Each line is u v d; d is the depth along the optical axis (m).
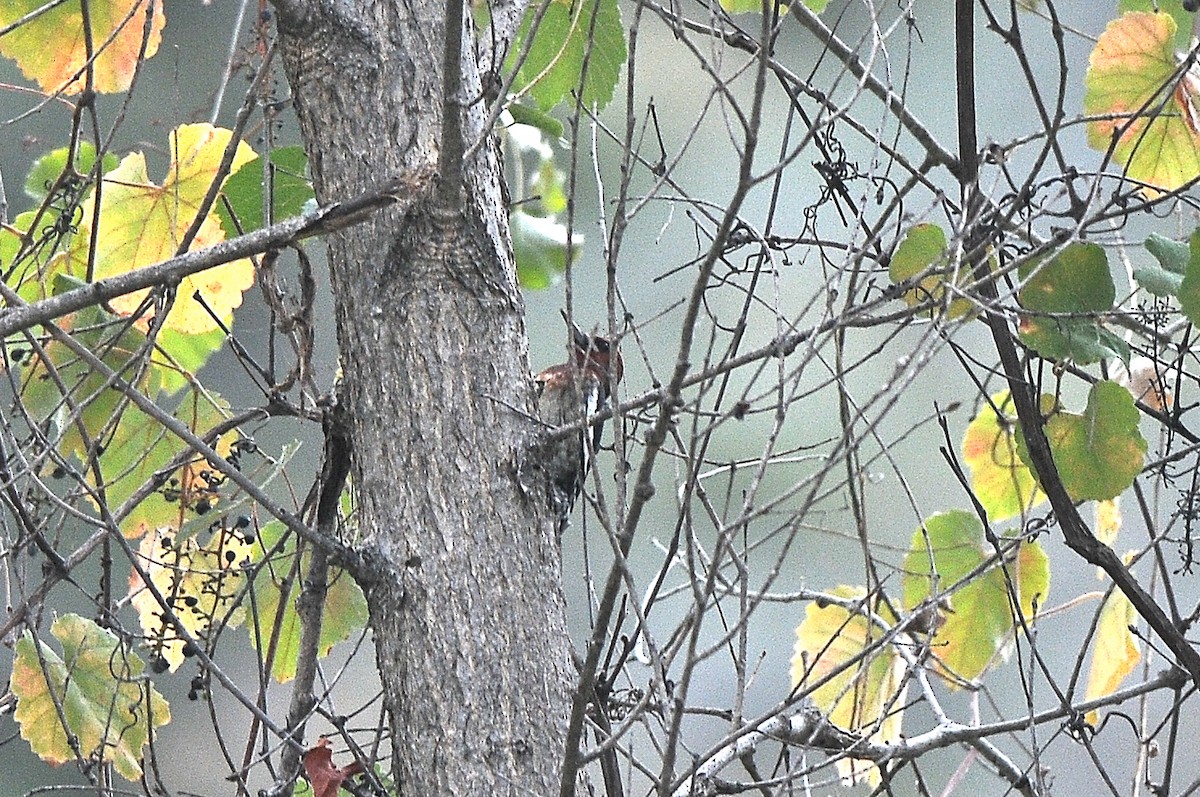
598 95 8.59
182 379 9.59
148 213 9.13
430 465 6.62
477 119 7.03
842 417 5.77
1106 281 7.53
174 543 8.43
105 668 8.04
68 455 8.81
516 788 6.32
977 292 7.13
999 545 8.63
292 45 7.04
